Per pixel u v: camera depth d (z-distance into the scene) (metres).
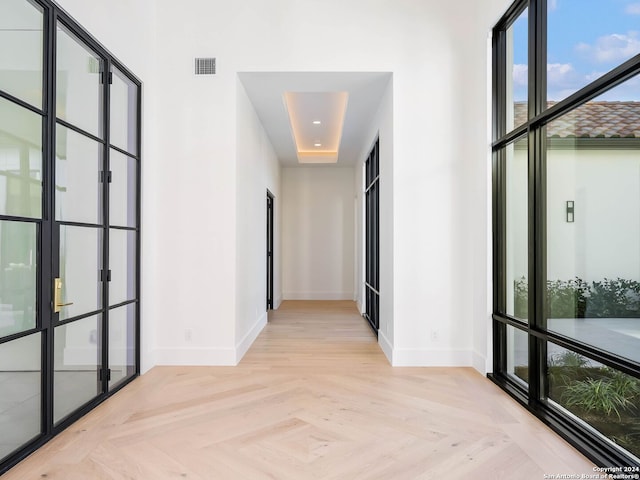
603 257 2.28
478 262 3.86
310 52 4.01
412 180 3.99
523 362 3.25
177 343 3.98
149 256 3.86
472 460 2.21
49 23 2.44
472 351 3.97
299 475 2.06
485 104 3.74
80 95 2.82
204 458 2.23
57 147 2.54
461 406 2.97
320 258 9.13
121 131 3.43
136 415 2.80
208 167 3.99
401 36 4.01
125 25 3.41
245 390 3.29
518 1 3.25
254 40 4.01
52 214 2.46
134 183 3.66
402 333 3.98
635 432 2.07
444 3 4.01
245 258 4.52
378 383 3.47
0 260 2.07
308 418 2.75
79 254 2.78
